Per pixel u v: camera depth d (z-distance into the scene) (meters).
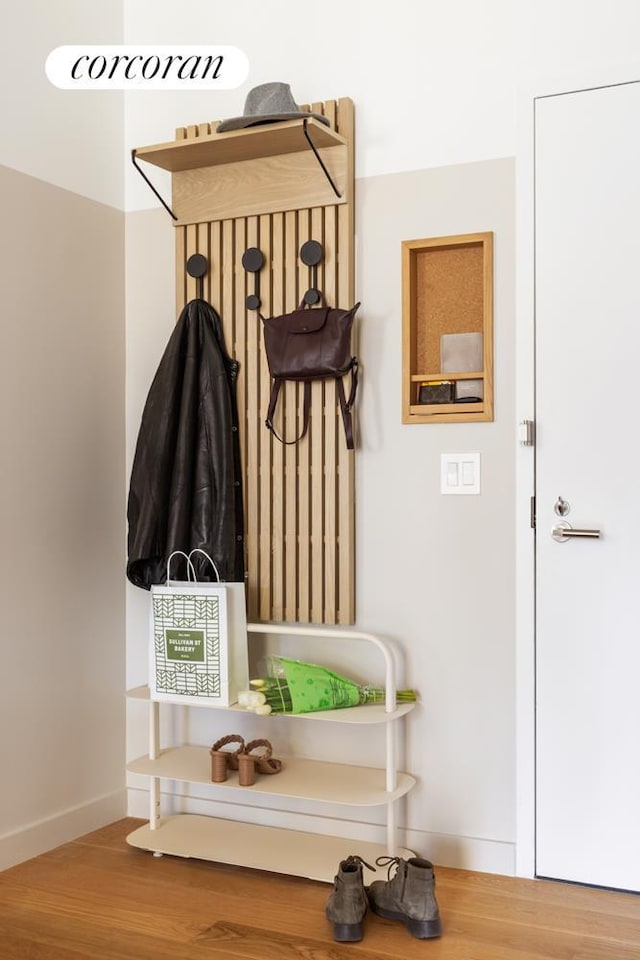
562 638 2.69
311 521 2.98
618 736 2.62
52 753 2.98
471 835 2.79
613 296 2.63
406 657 2.88
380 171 2.92
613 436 2.63
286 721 3.06
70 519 3.07
